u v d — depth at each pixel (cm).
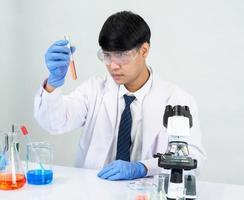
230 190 144
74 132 288
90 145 187
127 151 177
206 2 253
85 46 283
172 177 119
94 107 192
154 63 268
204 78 258
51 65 156
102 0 277
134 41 152
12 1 298
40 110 172
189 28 258
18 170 139
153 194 120
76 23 285
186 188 129
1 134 146
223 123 256
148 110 181
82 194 134
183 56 261
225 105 255
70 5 285
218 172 259
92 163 184
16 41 301
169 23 262
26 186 142
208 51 256
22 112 304
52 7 289
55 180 151
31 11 295
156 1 263
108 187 143
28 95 302
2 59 305
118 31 150
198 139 173
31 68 299
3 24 302
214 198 134
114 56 154
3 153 140
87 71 284
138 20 158
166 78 266
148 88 184
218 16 252
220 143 258
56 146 296
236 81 252
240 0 247
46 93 167
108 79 192
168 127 119
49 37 293
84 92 195
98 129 187
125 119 179
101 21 279
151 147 180
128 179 155
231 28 250
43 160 152
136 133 182
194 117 181
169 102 184
